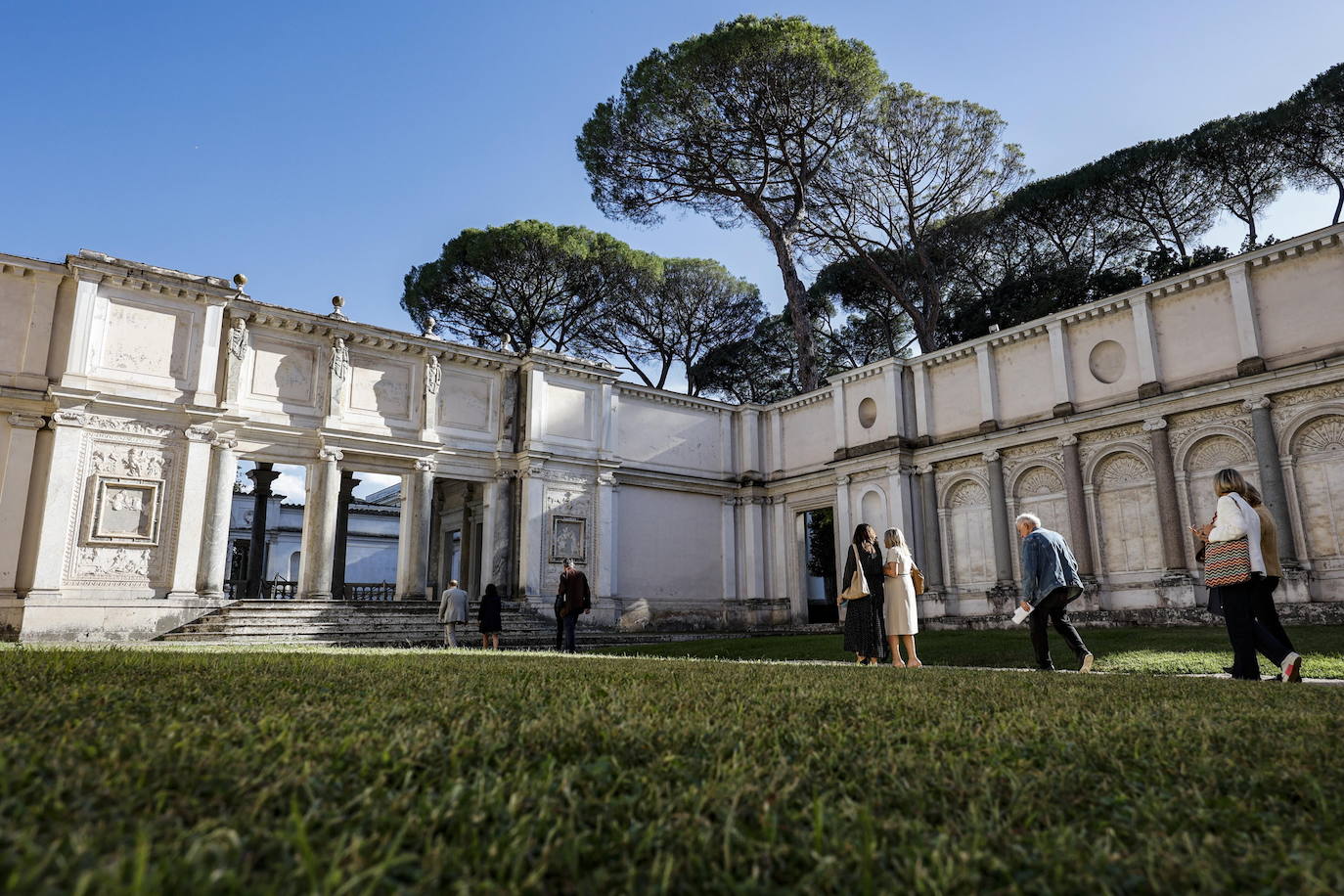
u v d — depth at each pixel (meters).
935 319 31.97
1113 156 29.31
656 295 37.16
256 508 26.48
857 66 29.22
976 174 31.92
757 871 1.34
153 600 19.75
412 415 25.19
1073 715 3.47
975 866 1.42
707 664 8.16
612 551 27.88
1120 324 22.64
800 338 31.38
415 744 2.24
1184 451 20.89
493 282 33.94
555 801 1.73
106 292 20.28
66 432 19.28
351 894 1.15
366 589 37.88
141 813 1.51
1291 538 18.72
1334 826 1.74
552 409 27.53
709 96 30.11
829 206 33.16
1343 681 7.74
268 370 22.83
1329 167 25.98
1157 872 1.42
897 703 3.81
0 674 4.07
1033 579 9.65
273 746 2.19
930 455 26.39
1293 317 19.58
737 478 32.56
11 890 1.01
